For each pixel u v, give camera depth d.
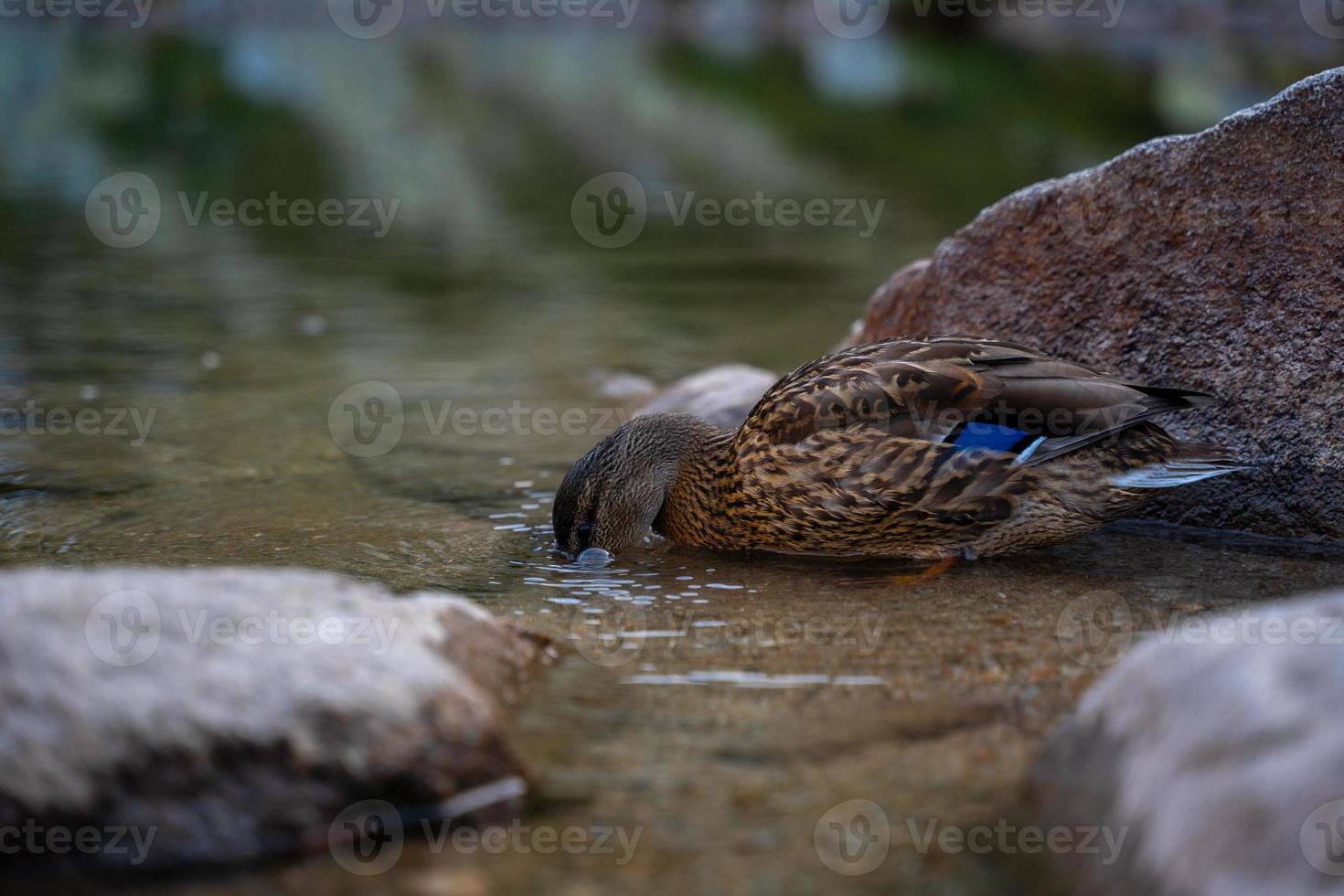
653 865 8.52
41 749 8.30
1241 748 7.98
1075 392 14.79
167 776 8.48
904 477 15.14
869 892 8.19
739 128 62.22
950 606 13.74
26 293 32.69
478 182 51.31
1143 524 17.11
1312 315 15.71
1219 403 16.44
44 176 49.53
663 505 17.22
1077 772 9.08
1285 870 7.36
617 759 9.93
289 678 9.00
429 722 9.27
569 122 65.62
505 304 32.41
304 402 23.50
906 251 38.09
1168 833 7.94
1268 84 55.38
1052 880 8.26
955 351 15.76
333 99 72.31
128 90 73.75
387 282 35.06
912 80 72.62
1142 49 74.00
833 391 15.68
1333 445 15.64
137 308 31.27
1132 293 17.05
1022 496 15.00
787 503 15.88
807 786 9.48
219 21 103.25
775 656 12.16
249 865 8.52
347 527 16.86
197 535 16.31
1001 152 52.69
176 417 22.38
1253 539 16.19
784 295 33.28
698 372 25.75
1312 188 15.55
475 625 11.28
